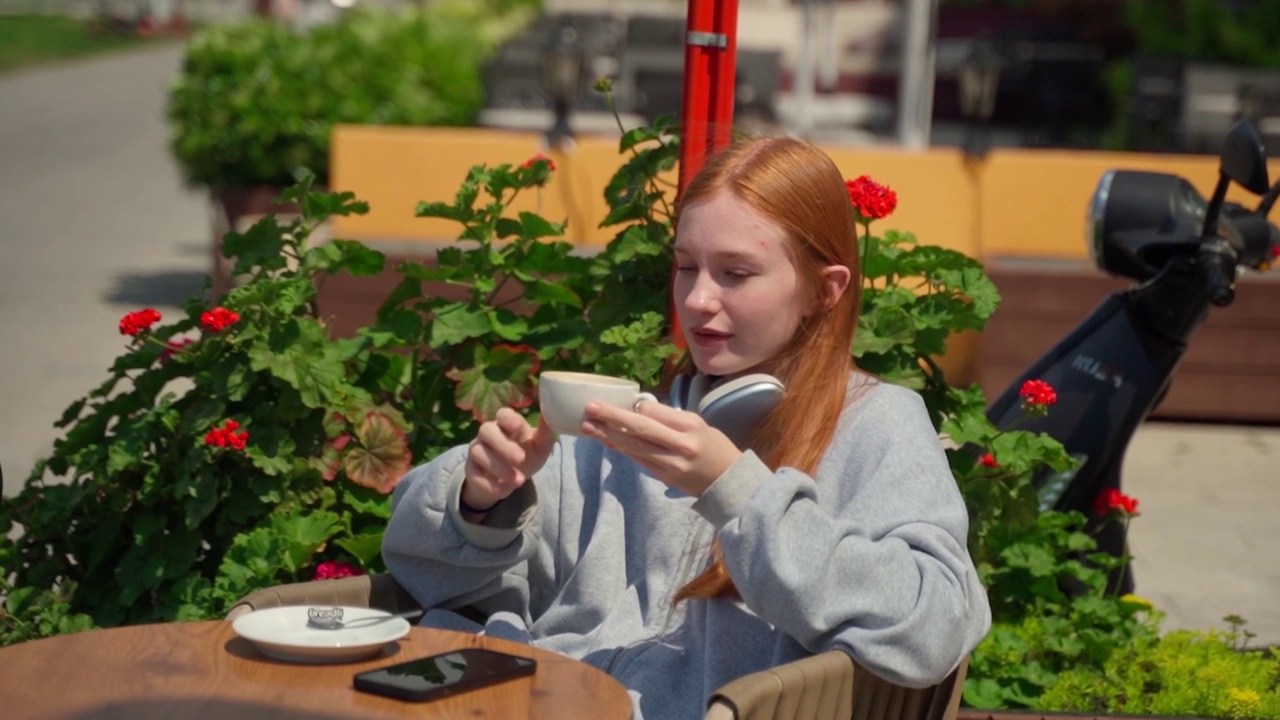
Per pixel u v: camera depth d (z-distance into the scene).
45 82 31.48
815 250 2.25
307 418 3.31
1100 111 15.77
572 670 1.94
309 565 3.31
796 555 1.96
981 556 3.54
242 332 3.26
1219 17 13.59
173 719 1.72
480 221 3.52
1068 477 3.83
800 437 2.23
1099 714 3.11
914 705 2.12
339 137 7.11
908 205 7.05
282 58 9.22
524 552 2.33
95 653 1.94
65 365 8.05
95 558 3.32
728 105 3.38
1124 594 3.96
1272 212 7.16
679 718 2.20
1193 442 7.13
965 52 16.81
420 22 10.37
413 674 1.86
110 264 11.52
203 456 3.17
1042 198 7.16
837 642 1.99
